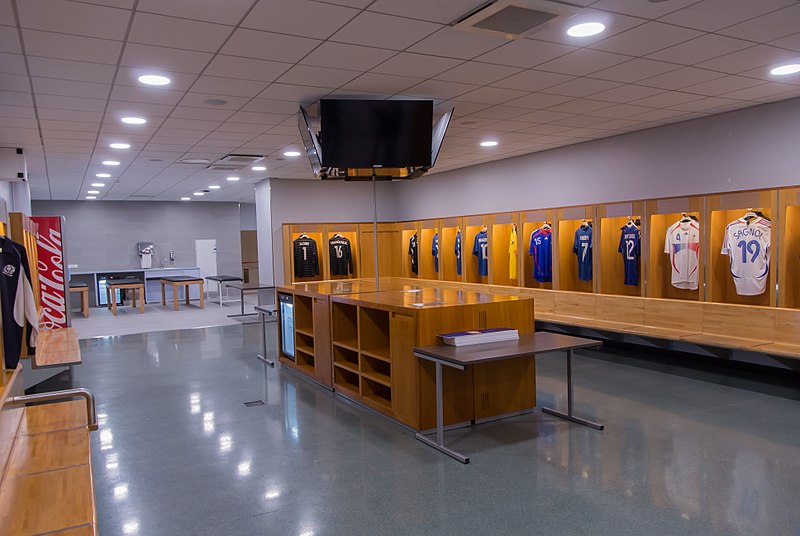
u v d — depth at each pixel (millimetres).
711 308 6516
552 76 4820
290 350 7250
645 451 4137
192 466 4074
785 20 3600
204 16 3301
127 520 3277
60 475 2846
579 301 8141
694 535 2947
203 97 5148
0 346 3426
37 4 3045
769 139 5992
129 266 16047
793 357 5312
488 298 5316
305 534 3066
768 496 3367
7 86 4566
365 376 5387
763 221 6113
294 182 11648
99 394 6148
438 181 11406
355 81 4867
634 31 3768
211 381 6652
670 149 7000
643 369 6770
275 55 4062
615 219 8070
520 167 9352
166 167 9453
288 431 4805
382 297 5586
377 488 3627
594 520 3135
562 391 5840
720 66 4602
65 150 7578
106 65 4129
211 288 17125
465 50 4098
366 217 12453
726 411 5062
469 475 3791
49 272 7848
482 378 4852
